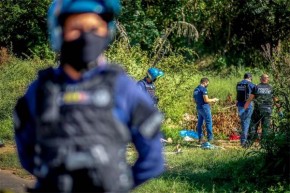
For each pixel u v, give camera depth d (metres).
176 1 41.47
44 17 38.81
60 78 3.82
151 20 41.12
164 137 21.58
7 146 19.78
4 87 24.91
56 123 3.66
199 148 19.94
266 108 18.98
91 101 3.69
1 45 39.09
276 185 12.84
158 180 13.28
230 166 14.21
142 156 3.88
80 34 3.85
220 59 41.75
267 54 14.62
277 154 13.18
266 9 41.72
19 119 3.99
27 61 30.33
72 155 3.58
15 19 38.59
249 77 20.94
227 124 23.98
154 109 3.87
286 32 42.03
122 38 30.02
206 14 42.84
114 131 3.68
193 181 13.54
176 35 40.75
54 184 3.61
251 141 14.64
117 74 3.79
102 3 3.96
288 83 13.36
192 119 24.33
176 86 23.27
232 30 42.75
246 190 12.80
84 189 3.59
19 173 14.80
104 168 3.57
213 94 29.88
